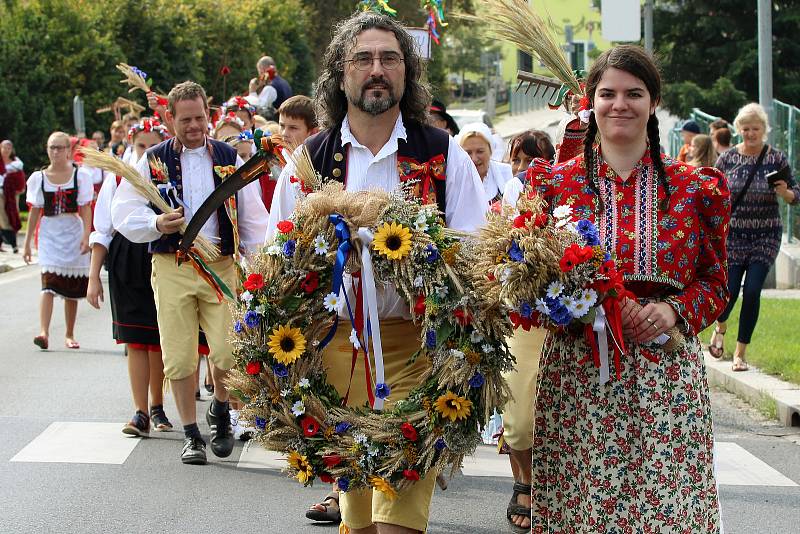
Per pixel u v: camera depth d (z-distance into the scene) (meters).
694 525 7.45
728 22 49.62
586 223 7.37
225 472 12.56
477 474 12.70
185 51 64.00
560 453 7.68
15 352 20.11
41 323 20.33
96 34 58.41
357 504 8.12
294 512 11.14
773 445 14.03
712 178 7.63
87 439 13.86
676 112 49.34
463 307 7.47
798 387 16.05
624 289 7.32
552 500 7.76
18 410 15.38
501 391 7.62
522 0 10.67
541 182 7.84
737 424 15.08
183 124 12.56
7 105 54.69
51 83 57.66
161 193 12.44
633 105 7.51
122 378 17.66
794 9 49.16
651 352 7.44
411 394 7.62
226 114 18.95
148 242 12.70
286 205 8.32
